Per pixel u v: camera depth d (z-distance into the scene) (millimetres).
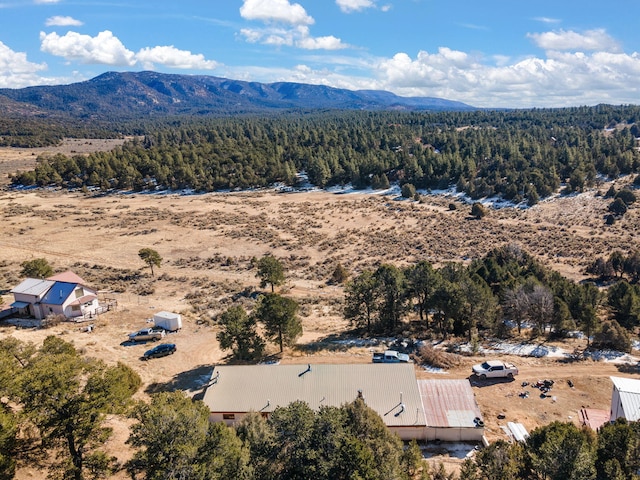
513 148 148750
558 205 108875
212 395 30562
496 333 46531
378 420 22719
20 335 44812
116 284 65375
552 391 34500
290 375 31844
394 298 47531
